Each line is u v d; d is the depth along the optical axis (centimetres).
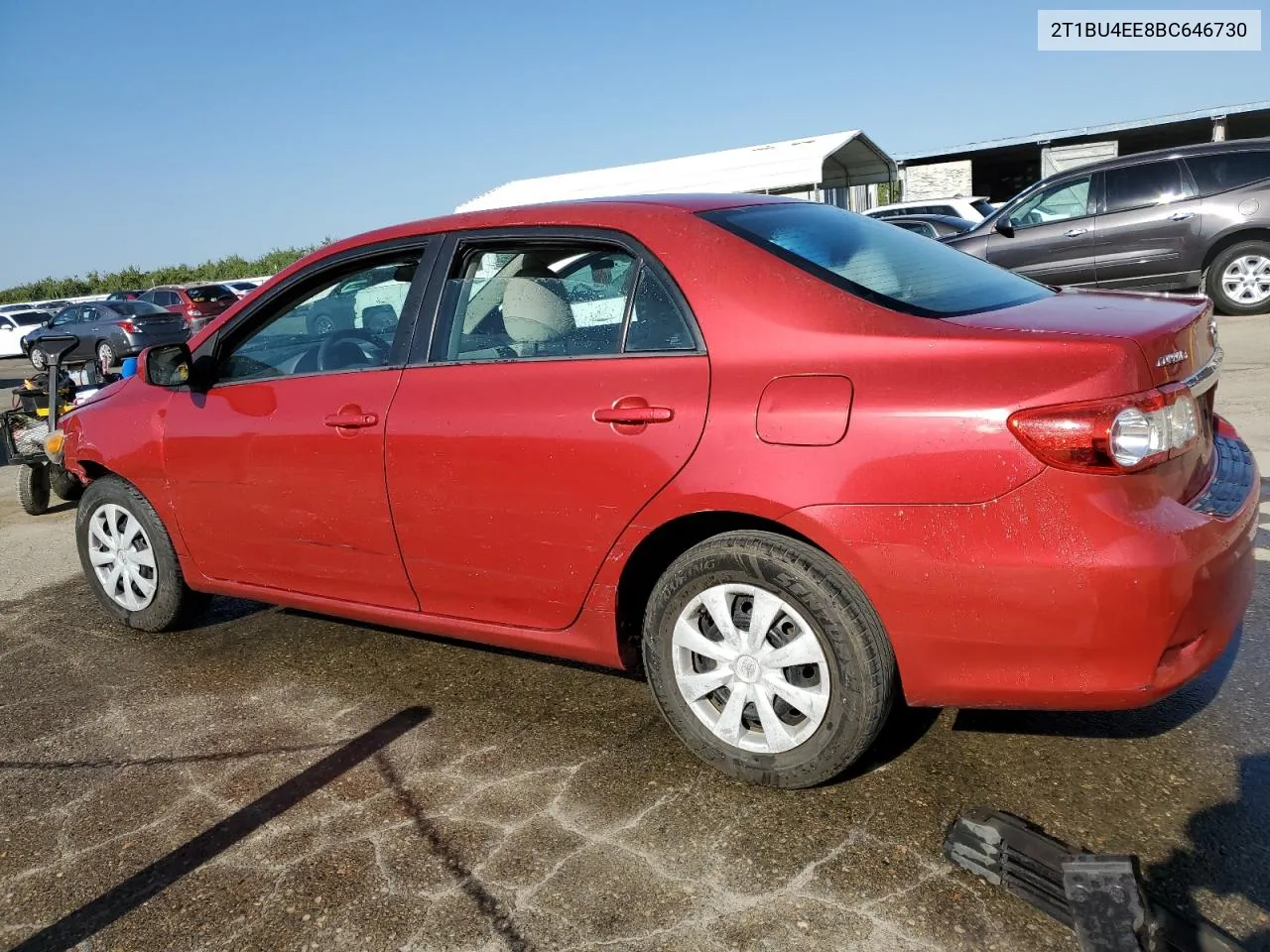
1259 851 247
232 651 427
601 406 294
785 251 294
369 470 344
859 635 263
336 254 375
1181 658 248
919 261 320
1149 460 239
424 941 237
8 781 328
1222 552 248
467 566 330
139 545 445
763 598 276
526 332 320
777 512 265
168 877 270
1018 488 240
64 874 276
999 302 296
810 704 273
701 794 289
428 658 404
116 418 431
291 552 379
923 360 254
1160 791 275
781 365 270
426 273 349
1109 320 265
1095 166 1116
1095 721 315
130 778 324
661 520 286
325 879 263
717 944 229
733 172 2278
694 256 294
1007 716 321
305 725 353
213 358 405
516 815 286
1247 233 1059
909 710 329
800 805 280
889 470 252
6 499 834
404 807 295
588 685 368
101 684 402
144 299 2519
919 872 247
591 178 2558
